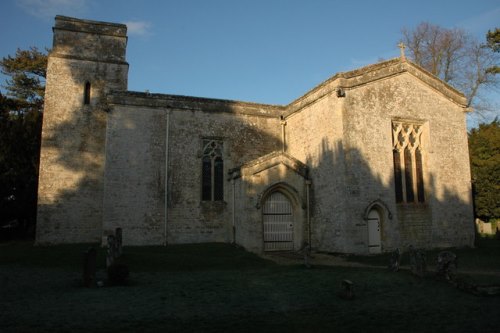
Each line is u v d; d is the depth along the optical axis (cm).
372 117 2056
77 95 2430
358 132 2006
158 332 779
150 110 2266
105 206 2098
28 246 2220
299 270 1496
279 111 2567
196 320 860
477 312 942
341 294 1080
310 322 862
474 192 3033
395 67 2156
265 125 2530
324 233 2066
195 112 2358
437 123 2245
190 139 2319
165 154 2250
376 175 2008
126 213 2130
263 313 923
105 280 1294
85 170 2358
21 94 4100
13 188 2808
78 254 1831
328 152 2077
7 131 2808
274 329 812
